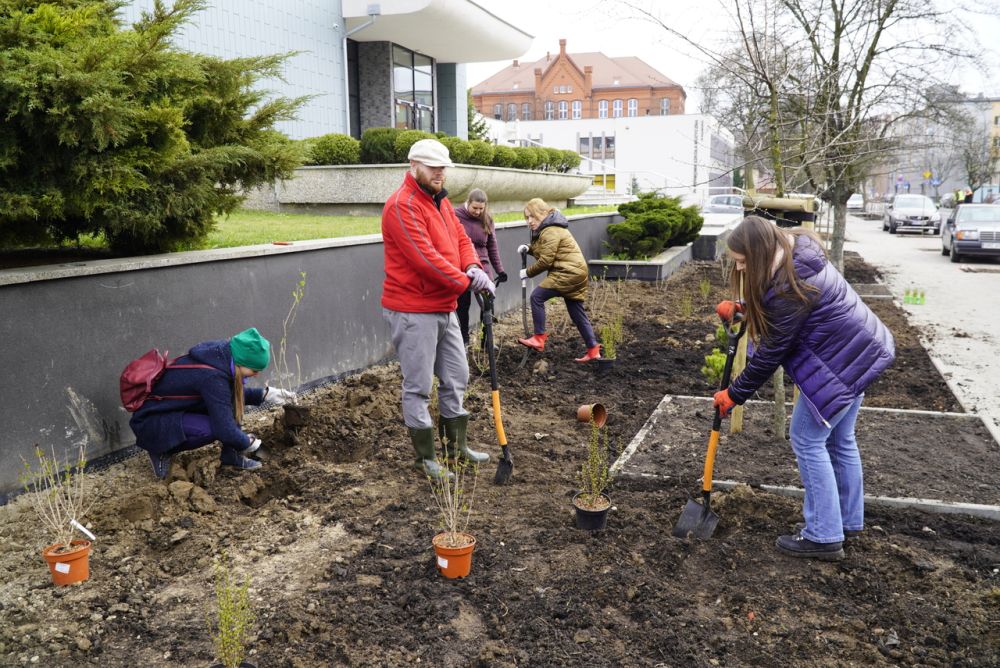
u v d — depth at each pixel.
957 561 3.82
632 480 4.80
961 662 3.04
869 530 4.13
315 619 3.24
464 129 23.98
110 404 4.68
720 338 8.17
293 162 5.68
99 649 3.06
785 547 3.86
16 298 4.08
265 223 10.18
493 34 19.84
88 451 4.54
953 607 3.39
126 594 3.43
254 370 4.55
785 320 3.55
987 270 18.48
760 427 5.79
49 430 4.30
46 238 5.19
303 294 6.31
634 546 3.93
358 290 7.12
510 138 34.94
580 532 4.03
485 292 4.78
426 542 3.92
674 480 4.77
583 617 3.28
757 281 3.56
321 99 16.53
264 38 14.55
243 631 3.03
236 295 5.59
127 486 4.46
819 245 3.69
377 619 3.25
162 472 4.56
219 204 5.58
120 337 4.71
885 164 12.89
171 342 5.07
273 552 3.84
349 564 3.69
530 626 3.21
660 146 45.97
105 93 3.95
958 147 10.73
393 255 4.57
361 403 6.16
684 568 3.72
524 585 3.53
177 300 5.09
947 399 6.89
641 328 9.97
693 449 5.30
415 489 4.61
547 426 5.94
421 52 21.16
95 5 4.98
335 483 4.63
